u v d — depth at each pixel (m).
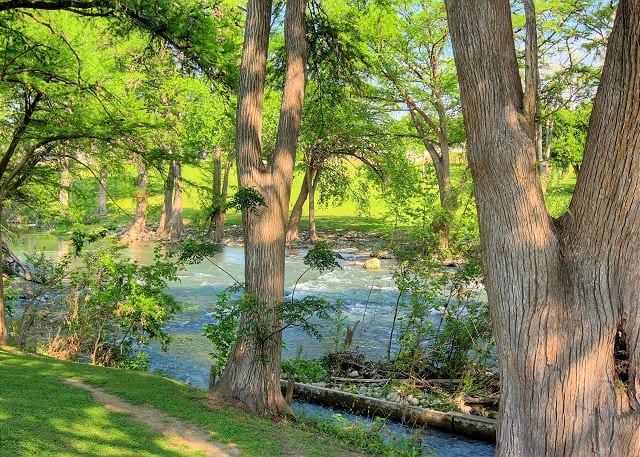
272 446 6.57
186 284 21.47
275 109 28.27
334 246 33.62
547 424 4.32
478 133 4.70
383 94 28.95
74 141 11.97
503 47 4.66
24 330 11.86
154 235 36.09
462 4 4.70
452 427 8.88
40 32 11.34
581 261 4.35
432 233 12.73
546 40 22.36
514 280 4.49
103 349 11.71
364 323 15.55
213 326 9.38
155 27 10.97
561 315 4.36
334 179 35.69
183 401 7.79
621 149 4.14
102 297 11.06
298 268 25.91
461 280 11.89
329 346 13.42
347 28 11.11
